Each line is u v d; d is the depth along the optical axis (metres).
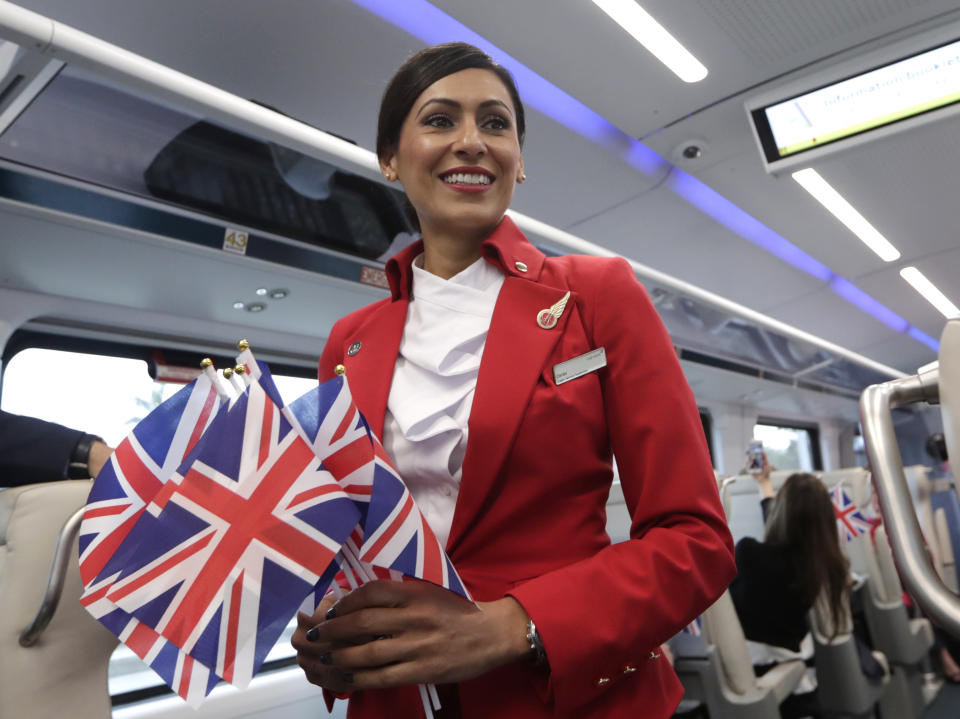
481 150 0.90
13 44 1.75
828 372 7.00
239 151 2.42
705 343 5.28
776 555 3.48
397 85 0.95
